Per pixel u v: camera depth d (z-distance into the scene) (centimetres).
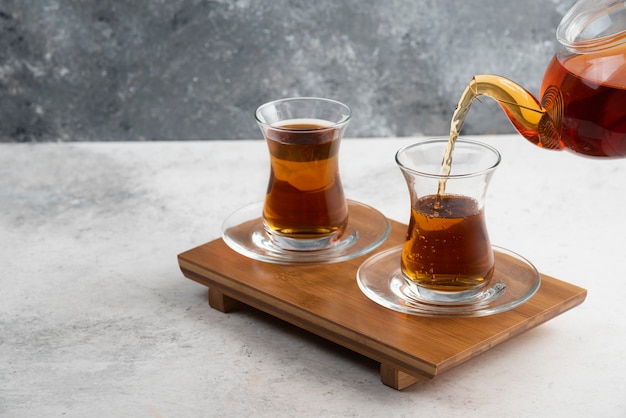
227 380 91
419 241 92
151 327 98
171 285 103
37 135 134
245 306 100
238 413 88
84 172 125
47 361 94
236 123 135
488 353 93
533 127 89
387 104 134
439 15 131
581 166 124
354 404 88
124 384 91
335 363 93
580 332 95
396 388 89
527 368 91
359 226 103
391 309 92
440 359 86
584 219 113
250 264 99
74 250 109
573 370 91
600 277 102
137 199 119
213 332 97
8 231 113
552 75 88
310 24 131
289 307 94
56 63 132
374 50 132
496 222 112
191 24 131
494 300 92
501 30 132
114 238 111
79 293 102
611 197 117
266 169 125
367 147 131
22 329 98
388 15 131
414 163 94
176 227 113
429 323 90
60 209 117
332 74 133
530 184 120
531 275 95
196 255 100
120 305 101
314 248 99
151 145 133
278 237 100
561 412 87
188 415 88
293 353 94
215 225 113
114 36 131
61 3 130
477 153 93
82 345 96
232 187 121
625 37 84
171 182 122
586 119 86
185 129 135
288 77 133
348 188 120
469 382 90
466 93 91
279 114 101
